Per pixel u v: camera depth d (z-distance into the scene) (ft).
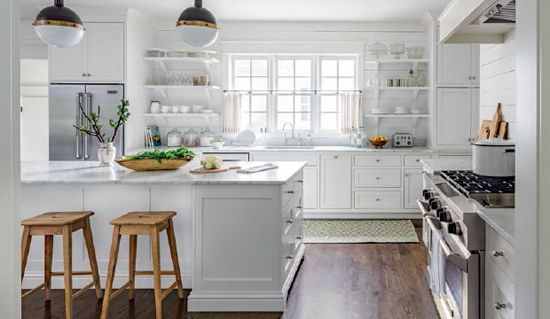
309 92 20.67
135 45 18.58
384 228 17.34
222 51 20.39
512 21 9.17
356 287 11.18
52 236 10.24
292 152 18.80
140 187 10.95
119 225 9.22
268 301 9.89
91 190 10.97
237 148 19.30
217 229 10.03
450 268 7.25
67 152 17.98
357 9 17.84
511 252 4.93
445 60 18.56
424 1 16.70
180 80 19.48
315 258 13.65
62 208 11.00
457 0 8.92
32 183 10.21
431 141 18.93
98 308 9.91
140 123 19.26
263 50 20.27
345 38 20.16
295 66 20.72
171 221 10.19
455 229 6.52
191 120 20.77
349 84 20.65
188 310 9.91
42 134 24.12
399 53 19.03
